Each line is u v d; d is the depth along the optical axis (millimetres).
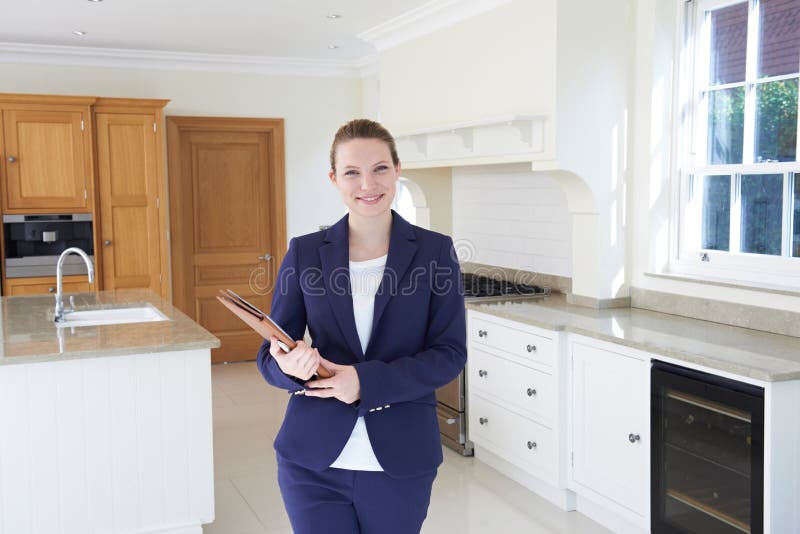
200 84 6504
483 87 4168
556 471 3486
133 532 3137
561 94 3615
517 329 3721
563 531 3320
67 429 3020
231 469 4184
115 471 3098
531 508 3594
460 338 1710
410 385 1582
